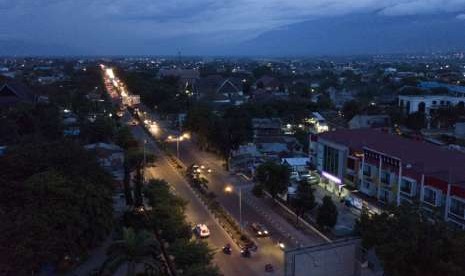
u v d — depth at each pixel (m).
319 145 79.12
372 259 41.38
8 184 46.59
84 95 161.62
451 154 65.50
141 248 39.62
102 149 86.31
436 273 35.91
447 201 53.03
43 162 56.75
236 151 97.69
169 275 44.25
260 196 73.44
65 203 46.44
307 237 57.25
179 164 93.00
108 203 53.75
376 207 61.62
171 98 160.00
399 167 60.50
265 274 47.41
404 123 123.75
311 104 146.12
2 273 35.62
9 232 38.59
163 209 54.31
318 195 74.00
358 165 69.69
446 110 127.31
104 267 39.50
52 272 46.31
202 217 64.06
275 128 119.19
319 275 41.25
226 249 52.44
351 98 178.12
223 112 140.38
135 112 160.12
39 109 108.38
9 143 84.94
